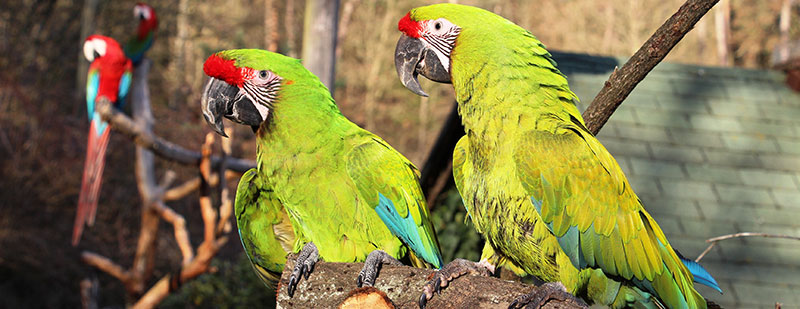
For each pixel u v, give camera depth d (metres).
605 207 3.94
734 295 8.56
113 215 28.00
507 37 4.17
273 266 5.44
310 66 12.77
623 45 55.72
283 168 4.70
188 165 11.59
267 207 5.17
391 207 4.76
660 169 10.43
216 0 49.94
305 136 4.66
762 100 12.29
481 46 4.16
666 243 4.27
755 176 10.54
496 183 4.04
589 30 57.28
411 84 4.43
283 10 52.22
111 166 29.27
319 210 4.74
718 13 56.22
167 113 31.66
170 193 13.27
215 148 28.44
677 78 12.55
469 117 4.19
